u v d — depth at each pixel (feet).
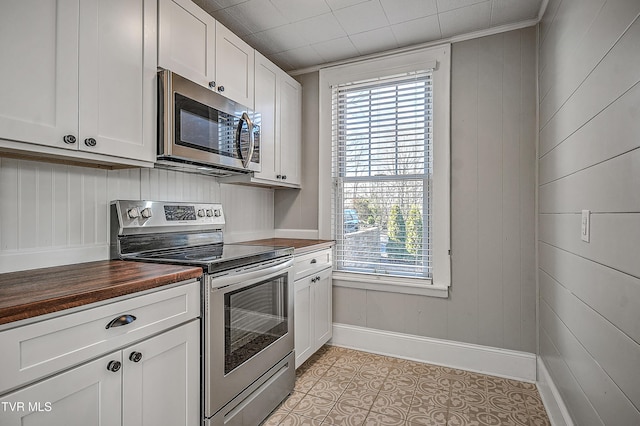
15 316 2.81
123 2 4.69
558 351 5.73
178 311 4.41
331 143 9.43
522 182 7.47
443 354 8.18
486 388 7.09
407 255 8.59
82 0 4.19
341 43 8.29
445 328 8.18
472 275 7.91
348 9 6.86
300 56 8.99
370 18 7.19
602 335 3.82
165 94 5.15
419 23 7.41
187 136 5.49
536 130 7.34
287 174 8.95
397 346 8.65
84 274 4.24
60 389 3.15
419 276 8.48
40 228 4.66
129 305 3.79
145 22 4.99
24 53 3.65
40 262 4.65
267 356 6.10
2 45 3.48
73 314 3.26
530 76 7.39
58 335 3.14
